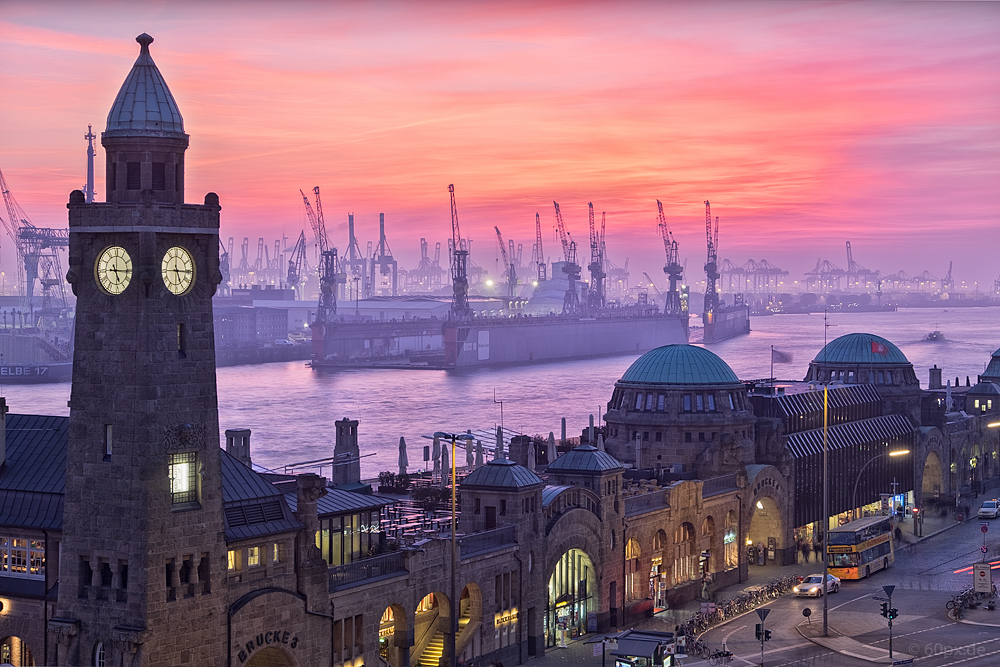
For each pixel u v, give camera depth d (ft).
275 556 283.59
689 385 528.63
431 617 340.80
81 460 260.01
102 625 256.52
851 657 367.66
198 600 261.85
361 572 308.60
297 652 285.43
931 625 412.16
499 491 366.22
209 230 265.34
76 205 260.21
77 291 261.85
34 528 272.10
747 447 524.52
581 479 410.93
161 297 257.14
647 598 435.53
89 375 259.60
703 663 357.82
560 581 394.73
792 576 492.13
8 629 275.18
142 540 252.01
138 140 258.57
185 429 257.96
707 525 481.46
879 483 635.25
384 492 495.82
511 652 362.33
